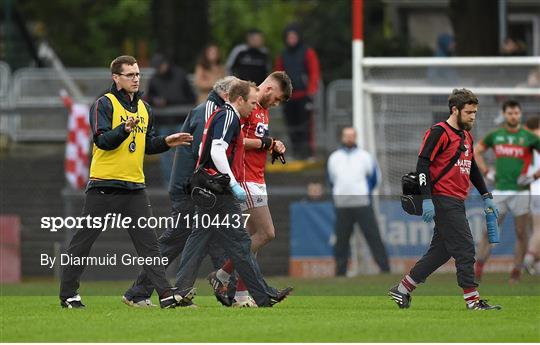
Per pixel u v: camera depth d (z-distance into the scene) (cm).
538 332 3569
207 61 8231
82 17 13288
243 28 13488
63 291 4247
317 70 8250
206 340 3409
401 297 4256
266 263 6138
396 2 11125
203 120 4259
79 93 9319
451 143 4109
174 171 4319
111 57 13200
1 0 10906
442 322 3791
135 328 3631
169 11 10381
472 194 5797
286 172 8069
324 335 3500
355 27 6906
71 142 7900
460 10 8831
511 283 5594
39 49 11912
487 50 8812
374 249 5816
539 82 7006
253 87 4100
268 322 3766
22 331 3591
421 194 4162
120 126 3978
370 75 7050
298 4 14050
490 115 7175
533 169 5753
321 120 8588
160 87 8094
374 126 7225
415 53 9894
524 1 10881
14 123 9031
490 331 3584
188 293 4209
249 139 4244
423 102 7256
